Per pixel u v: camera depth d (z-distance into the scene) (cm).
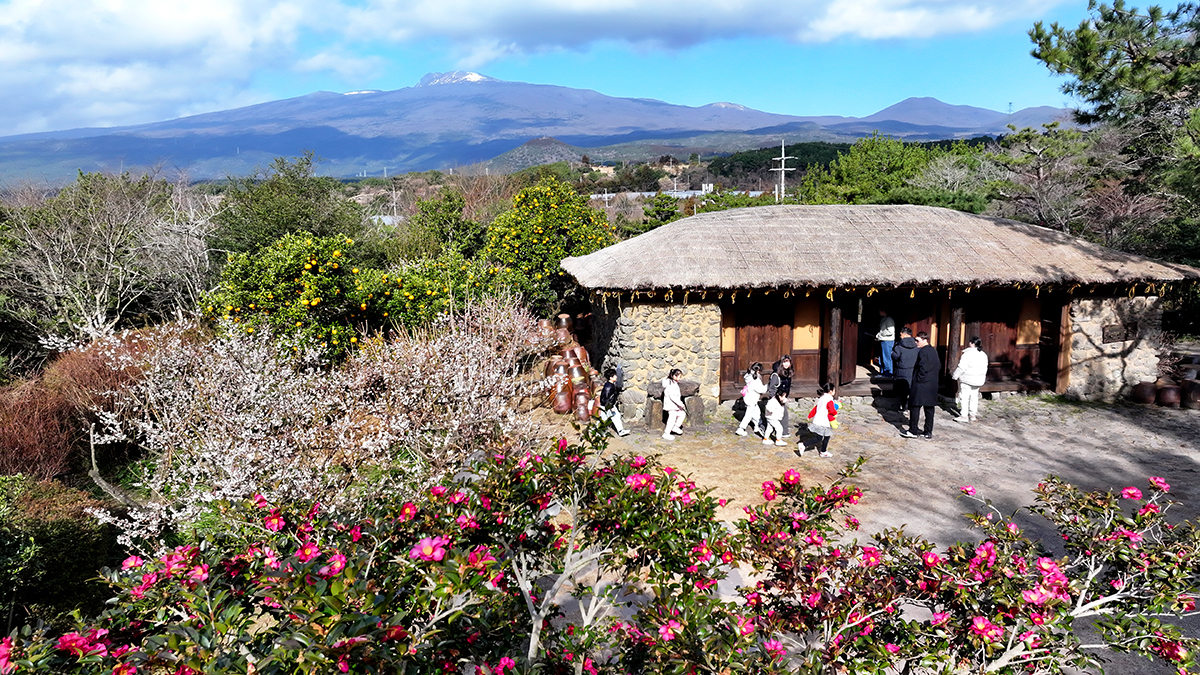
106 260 1820
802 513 418
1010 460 969
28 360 1645
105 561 664
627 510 397
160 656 263
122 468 1027
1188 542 392
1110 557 397
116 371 1091
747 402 1088
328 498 664
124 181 2136
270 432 746
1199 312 1883
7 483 708
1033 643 364
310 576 280
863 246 1229
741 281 1120
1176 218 2147
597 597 414
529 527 415
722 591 607
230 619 294
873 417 1190
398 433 761
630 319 1162
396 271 1430
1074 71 1103
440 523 396
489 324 1159
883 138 4406
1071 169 2477
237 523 434
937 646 370
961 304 1279
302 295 1196
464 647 331
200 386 855
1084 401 1273
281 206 1980
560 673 356
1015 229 1351
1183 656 354
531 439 808
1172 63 1090
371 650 244
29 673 263
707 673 323
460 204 2330
